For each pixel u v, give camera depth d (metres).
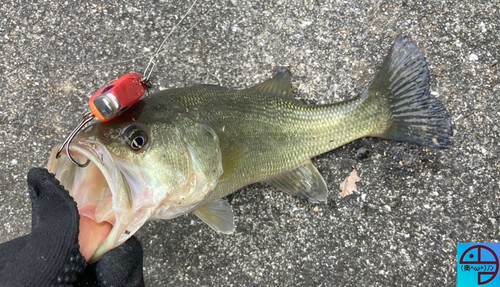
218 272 0.42
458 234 0.42
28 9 0.46
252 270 0.42
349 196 0.43
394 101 0.41
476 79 0.44
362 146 0.43
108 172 0.28
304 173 0.42
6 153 0.45
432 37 0.45
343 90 0.45
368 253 0.42
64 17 0.46
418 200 0.43
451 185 0.43
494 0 0.45
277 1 0.46
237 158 0.36
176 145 0.31
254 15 0.46
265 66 0.45
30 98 0.45
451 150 0.43
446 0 0.45
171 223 0.43
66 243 0.28
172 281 0.42
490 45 0.44
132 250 0.31
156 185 0.30
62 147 0.28
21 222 0.44
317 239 0.42
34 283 0.27
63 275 0.28
